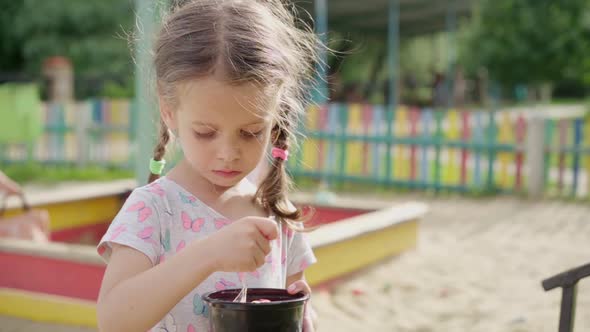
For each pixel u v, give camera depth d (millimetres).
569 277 1958
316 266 4512
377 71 27359
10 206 5039
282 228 1783
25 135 11289
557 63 14508
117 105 11344
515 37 14586
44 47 23422
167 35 1532
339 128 10055
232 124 1449
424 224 7262
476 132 9289
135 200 1575
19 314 4039
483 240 6453
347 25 20344
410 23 20797
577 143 8828
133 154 11352
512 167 9281
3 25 24500
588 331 3926
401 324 4164
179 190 1634
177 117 1536
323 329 4004
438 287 4875
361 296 4617
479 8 15156
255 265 1350
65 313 3916
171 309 1464
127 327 1386
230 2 1563
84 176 10820
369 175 9938
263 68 1447
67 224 5551
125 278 1461
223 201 1679
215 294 1503
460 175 9406
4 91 11266
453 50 19188
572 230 6957
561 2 14281
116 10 23797
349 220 5199
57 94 19484
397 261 5469
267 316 1373
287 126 1737
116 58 23484
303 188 9719
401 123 9727
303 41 1757
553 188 9398
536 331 4035
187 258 1363
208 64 1422
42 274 4020
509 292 4809
